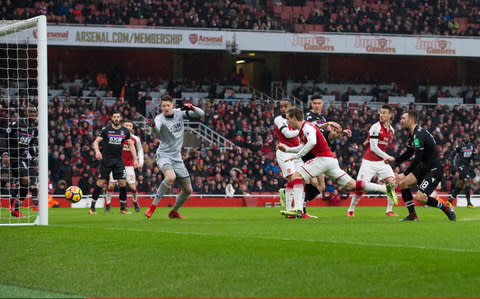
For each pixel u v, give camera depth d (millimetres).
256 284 4676
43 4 30172
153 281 4988
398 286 4387
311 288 4477
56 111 26422
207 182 22875
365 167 12906
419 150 10148
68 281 5223
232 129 28016
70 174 22953
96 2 31484
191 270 5176
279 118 11633
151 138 25469
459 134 28812
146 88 31078
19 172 12406
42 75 9250
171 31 28859
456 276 4539
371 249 5648
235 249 5812
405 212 14703
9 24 10141
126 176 15148
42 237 7172
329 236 7336
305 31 31500
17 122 12547
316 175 10875
